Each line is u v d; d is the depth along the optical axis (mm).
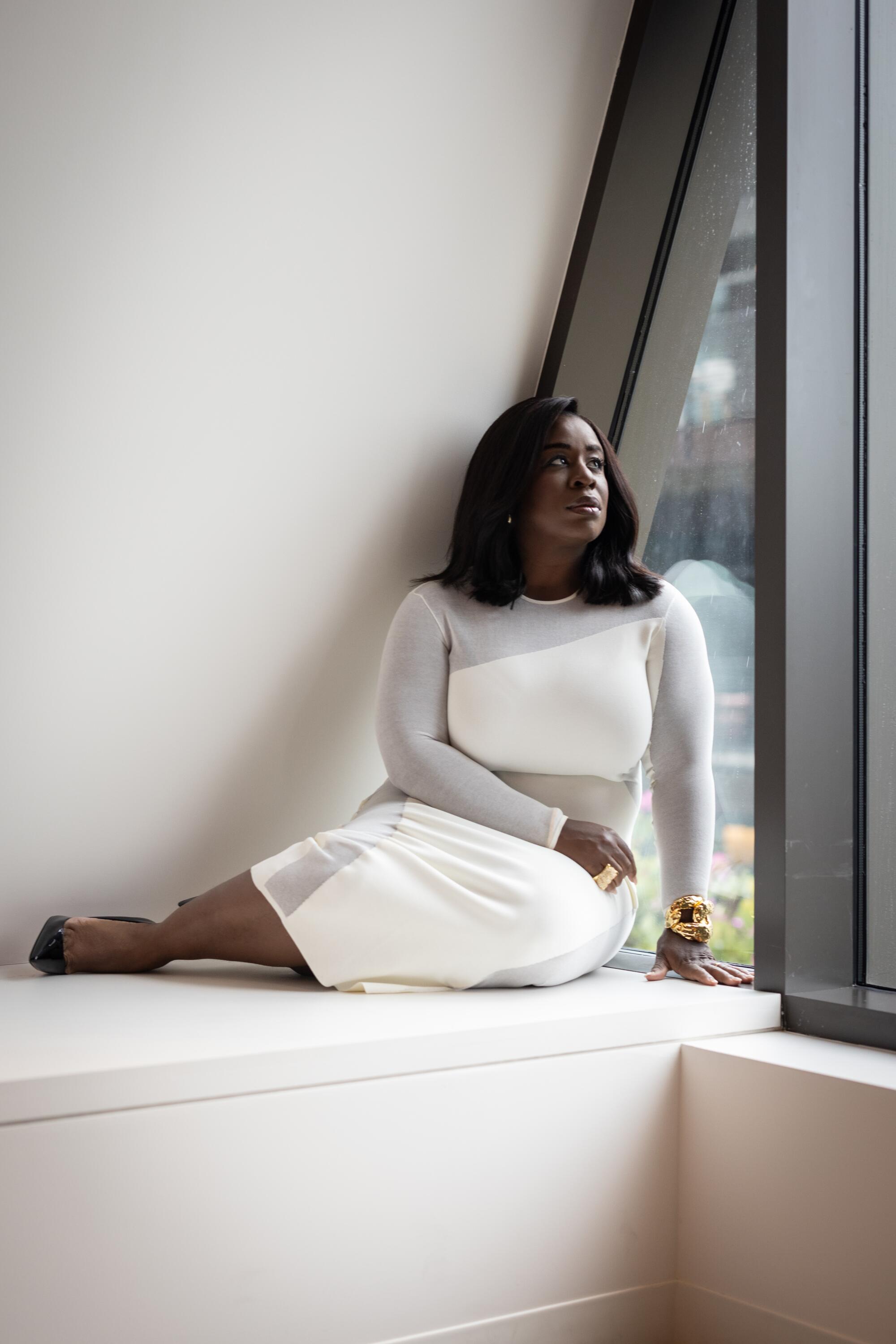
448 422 2180
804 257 1755
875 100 1828
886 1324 1256
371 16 1820
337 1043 1236
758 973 1677
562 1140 1389
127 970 1735
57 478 1734
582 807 1875
